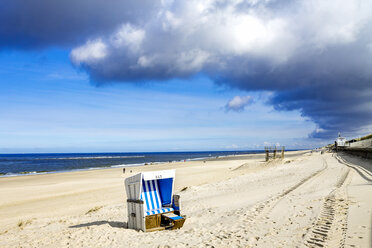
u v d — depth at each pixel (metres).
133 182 7.75
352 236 4.84
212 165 53.91
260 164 36.25
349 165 22.77
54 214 13.77
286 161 35.94
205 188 16.48
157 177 7.75
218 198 12.34
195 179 26.11
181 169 43.09
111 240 6.44
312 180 14.59
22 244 6.85
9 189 25.72
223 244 5.34
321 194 9.66
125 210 12.04
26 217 13.54
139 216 7.48
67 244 6.36
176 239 6.10
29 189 25.45
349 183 12.05
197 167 47.84
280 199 9.66
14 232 9.40
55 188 25.50
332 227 5.58
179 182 24.62
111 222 9.41
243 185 16.12
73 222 10.17
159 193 8.35
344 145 68.75
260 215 7.55
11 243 7.26
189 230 6.89
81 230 7.65
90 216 11.30
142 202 7.35
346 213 6.49
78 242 6.43
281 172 21.81
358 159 30.16
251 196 11.63
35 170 63.34
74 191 22.75
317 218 6.47
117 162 100.19
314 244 4.78
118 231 7.32
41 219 11.88
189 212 9.72
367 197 7.90
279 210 7.90
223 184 17.58
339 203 7.69
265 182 16.36
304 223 6.24
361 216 6.00
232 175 25.97
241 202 10.41
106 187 24.08
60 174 44.69
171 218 7.33
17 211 15.70
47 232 8.42
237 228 6.49
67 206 16.02
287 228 6.02
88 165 80.88
